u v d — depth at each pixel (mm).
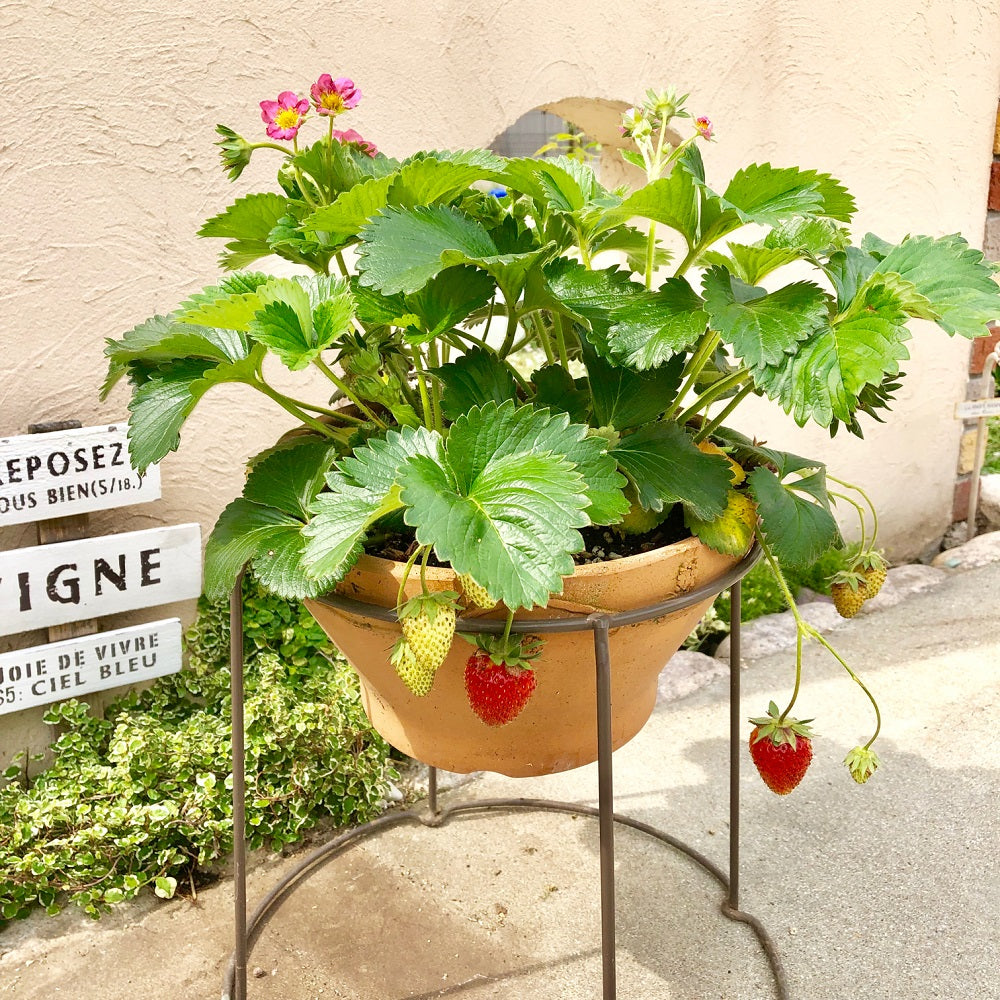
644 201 1151
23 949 1799
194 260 2070
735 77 2594
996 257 3270
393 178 1151
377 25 2104
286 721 2045
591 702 1289
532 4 2264
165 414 1238
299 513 1266
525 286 1213
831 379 1081
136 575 2088
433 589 1121
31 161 1859
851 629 2889
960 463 3418
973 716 2461
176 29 1924
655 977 1732
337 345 1285
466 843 2072
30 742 2104
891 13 2785
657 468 1225
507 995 1699
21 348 1932
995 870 1978
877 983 1719
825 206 1260
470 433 1069
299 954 1785
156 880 1889
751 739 1421
